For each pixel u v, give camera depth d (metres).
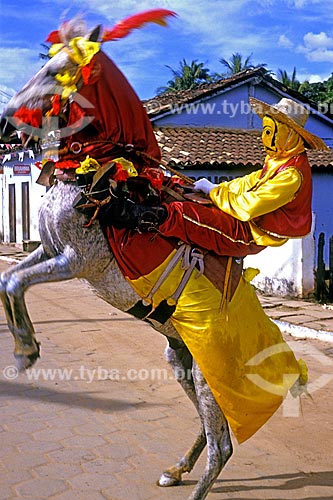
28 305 10.12
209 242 3.35
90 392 5.69
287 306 9.77
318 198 15.35
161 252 3.30
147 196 3.35
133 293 3.38
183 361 3.87
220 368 3.35
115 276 3.36
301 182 3.36
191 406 5.41
